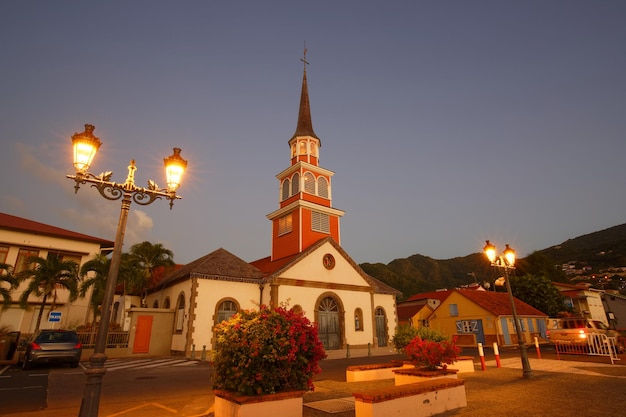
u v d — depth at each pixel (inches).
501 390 412.8
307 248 1237.1
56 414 330.0
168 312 1023.6
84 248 1122.0
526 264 2736.2
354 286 1205.7
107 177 289.7
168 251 1508.4
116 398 402.6
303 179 1337.4
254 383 280.2
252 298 1047.6
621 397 354.3
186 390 450.0
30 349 626.8
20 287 999.0
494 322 1401.3
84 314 1064.8
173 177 323.3
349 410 333.1
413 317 1941.4
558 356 800.9
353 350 1101.7
